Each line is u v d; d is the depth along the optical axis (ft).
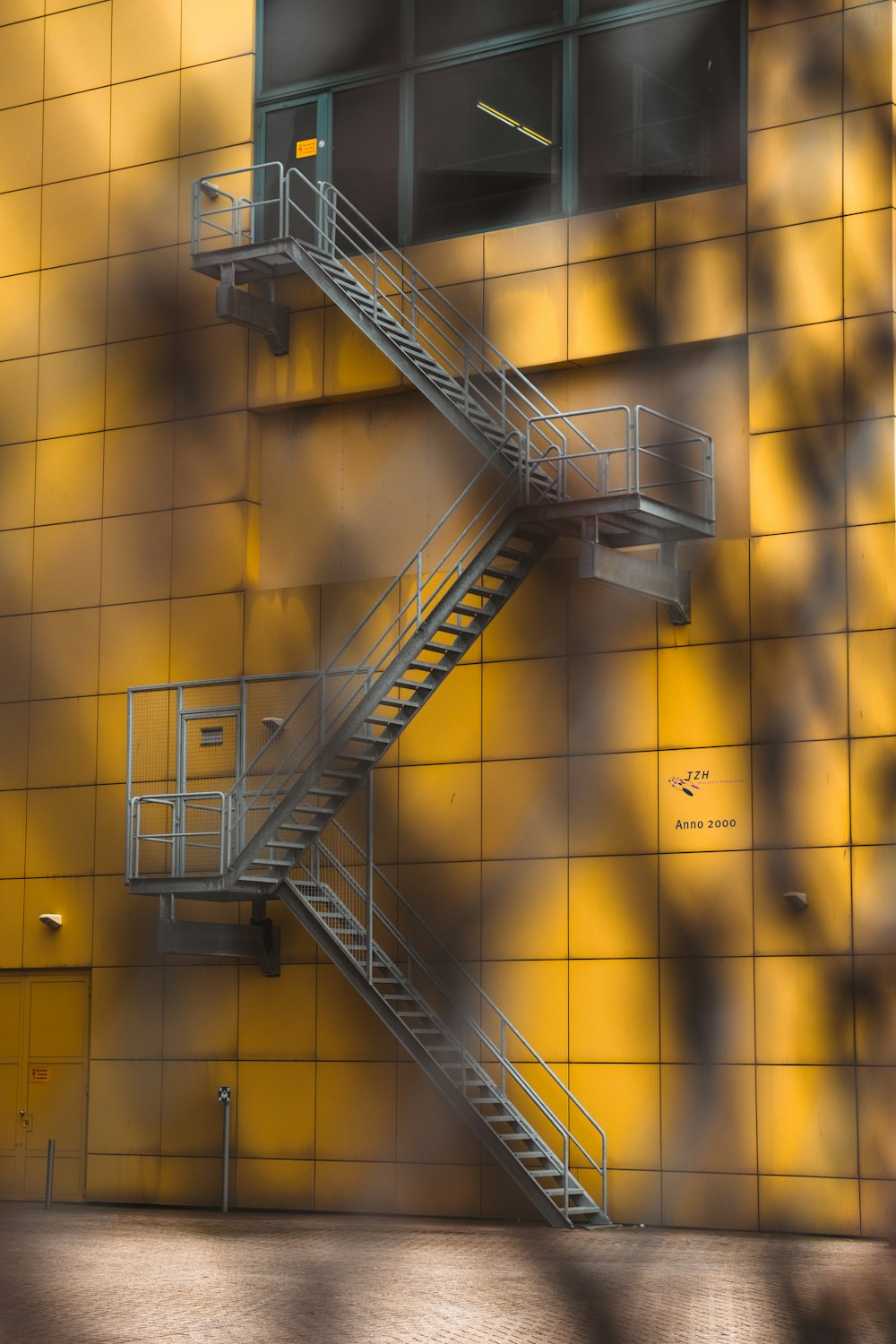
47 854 158.30
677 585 132.57
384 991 137.59
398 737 134.82
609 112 141.28
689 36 138.21
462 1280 98.94
